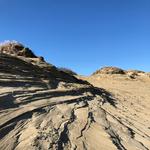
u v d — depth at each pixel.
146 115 19.16
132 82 43.12
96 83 37.88
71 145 9.53
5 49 27.03
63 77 21.66
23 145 8.50
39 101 12.45
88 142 10.20
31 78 15.57
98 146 10.20
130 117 16.64
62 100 13.99
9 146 8.27
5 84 12.73
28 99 12.12
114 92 28.00
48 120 10.88
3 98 11.03
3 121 9.44
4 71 14.82
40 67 20.23
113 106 18.36
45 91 14.12
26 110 10.91
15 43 27.53
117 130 12.74
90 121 12.52
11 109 10.52
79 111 13.51
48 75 19.09
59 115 11.81
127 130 13.31
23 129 9.48
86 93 18.55
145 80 47.84
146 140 12.97
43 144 8.88
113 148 10.40
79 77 42.72
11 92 11.91
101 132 11.57
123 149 10.73
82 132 10.92
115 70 50.69
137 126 14.95
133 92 32.22
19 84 13.53
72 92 16.72
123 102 22.19
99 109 15.54
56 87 16.44
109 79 43.94
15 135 8.94
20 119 10.05
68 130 10.64
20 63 17.80
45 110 11.77
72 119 11.97
